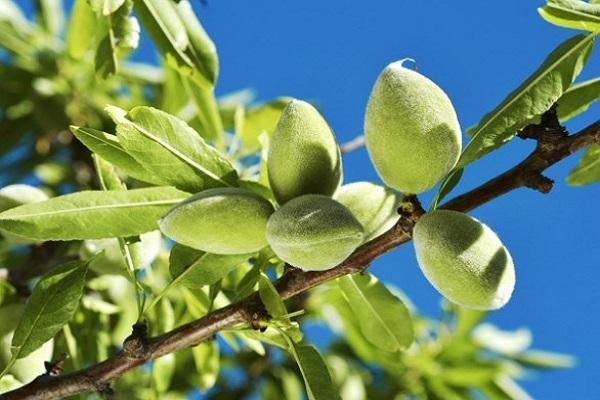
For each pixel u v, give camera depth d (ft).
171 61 2.45
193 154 2.03
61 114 3.06
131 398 2.62
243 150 2.65
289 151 1.94
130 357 2.03
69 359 2.42
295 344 1.99
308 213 1.87
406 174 1.91
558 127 1.96
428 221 1.90
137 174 2.07
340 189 2.04
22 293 2.42
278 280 2.03
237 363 2.98
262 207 1.93
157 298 2.05
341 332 2.94
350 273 1.99
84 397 2.25
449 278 1.87
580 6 2.00
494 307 1.88
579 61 1.99
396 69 1.90
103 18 2.38
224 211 1.92
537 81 1.98
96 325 2.49
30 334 2.07
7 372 2.19
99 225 2.02
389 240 1.96
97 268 2.42
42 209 2.02
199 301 2.35
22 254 2.67
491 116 1.98
